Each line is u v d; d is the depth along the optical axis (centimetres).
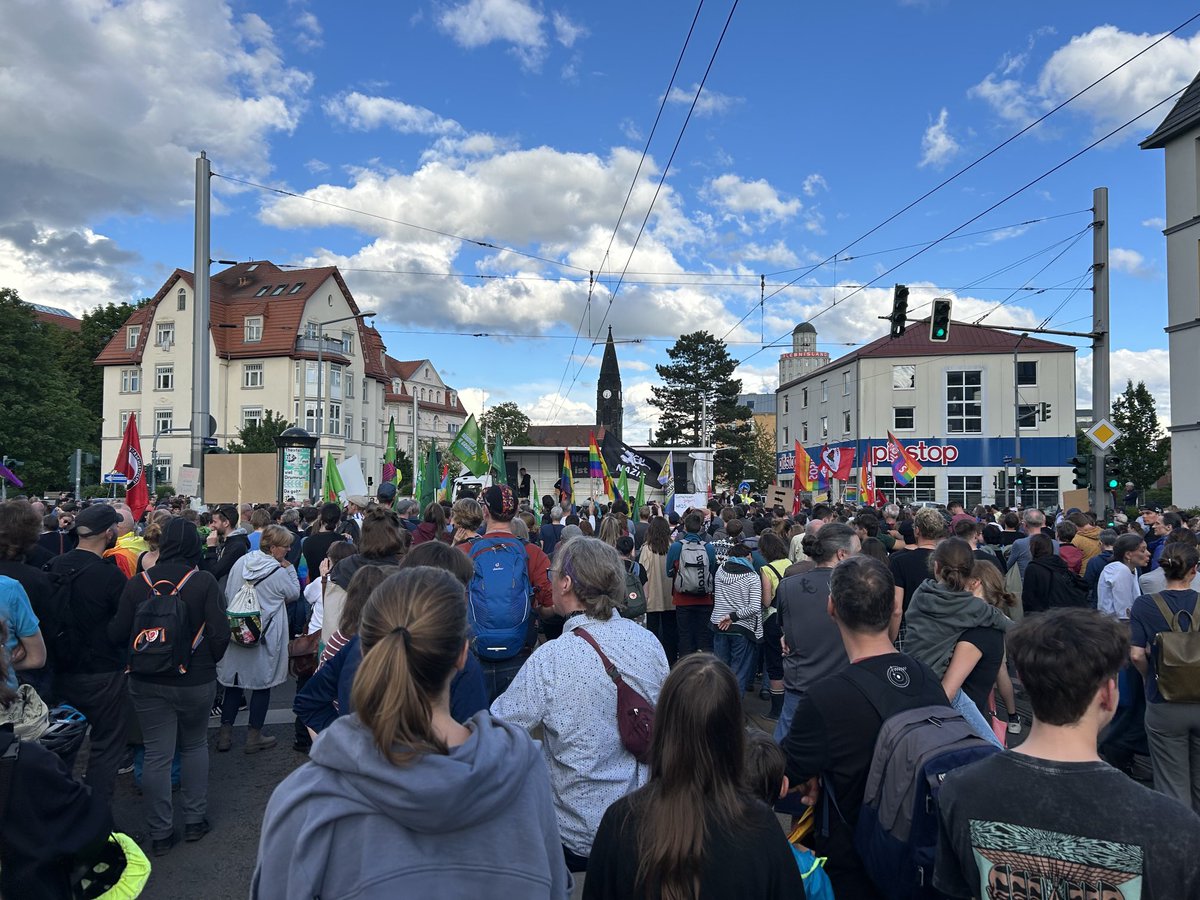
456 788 167
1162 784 470
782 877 202
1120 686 582
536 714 301
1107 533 848
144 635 471
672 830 199
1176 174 2609
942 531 648
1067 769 199
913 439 4909
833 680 280
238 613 650
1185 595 487
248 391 5656
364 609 199
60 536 828
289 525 1039
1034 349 4759
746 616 777
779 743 292
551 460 4038
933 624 373
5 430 4481
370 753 172
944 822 214
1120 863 187
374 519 555
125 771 646
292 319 5659
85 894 251
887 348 5019
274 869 173
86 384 6356
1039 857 194
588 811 293
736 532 882
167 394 5703
